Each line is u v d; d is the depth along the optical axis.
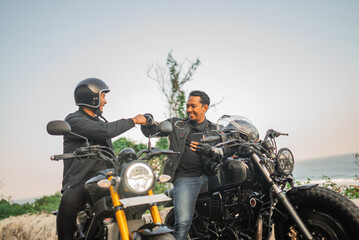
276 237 3.73
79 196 3.51
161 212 6.27
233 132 3.81
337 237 3.25
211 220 4.09
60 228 3.51
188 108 4.26
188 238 4.07
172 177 4.06
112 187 2.99
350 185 6.61
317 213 3.39
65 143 3.71
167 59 11.05
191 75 11.02
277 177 3.73
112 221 3.19
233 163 3.84
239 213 3.85
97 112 3.88
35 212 10.87
